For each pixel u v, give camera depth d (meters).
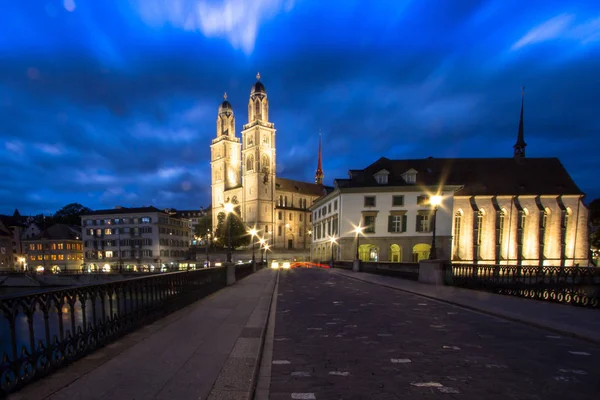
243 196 102.94
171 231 87.44
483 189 49.28
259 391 4.39
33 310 4.15
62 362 4.65
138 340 6.10
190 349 5.54
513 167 51.94
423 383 4.69
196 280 11.59
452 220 43.97
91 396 3.73
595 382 4.77
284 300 12.90
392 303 12.09
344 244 44.69
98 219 83.56
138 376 4.34
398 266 24.61
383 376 4.94
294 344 6.62
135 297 7.01
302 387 4.52
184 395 3.78
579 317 8.95
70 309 4.91
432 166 51.31
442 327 8.13
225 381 4.19
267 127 102.62
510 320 8.98
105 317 5.86
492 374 5.04
